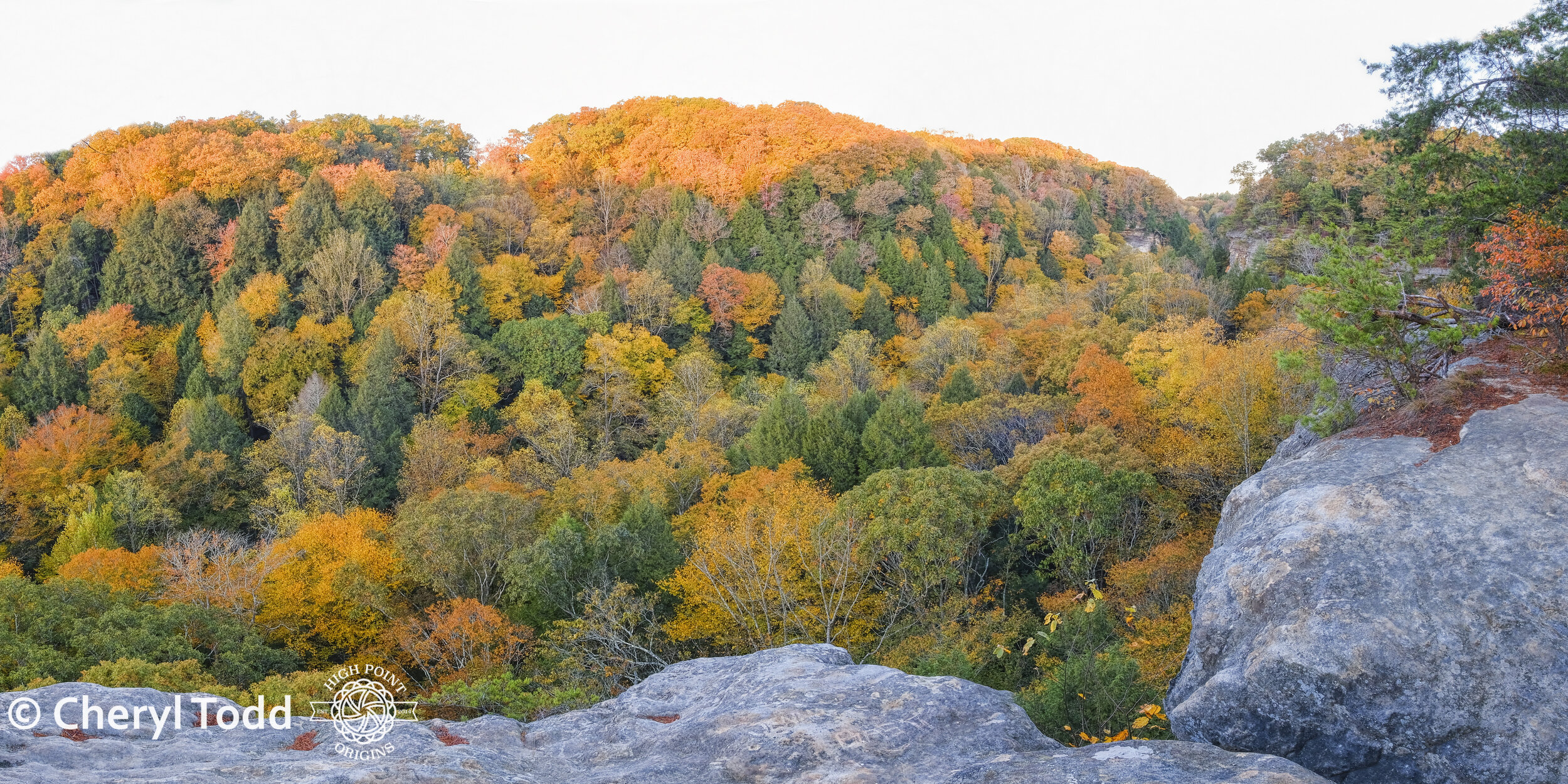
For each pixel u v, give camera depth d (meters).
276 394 62.59
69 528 45.28
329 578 32.03
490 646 28.78
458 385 61.44
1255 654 6.55
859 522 27.64
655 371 66.69
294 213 78.44
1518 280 10.38
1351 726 6.11
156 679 21.33
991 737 6.76
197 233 80.88
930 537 25.81
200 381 61.84
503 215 90.75
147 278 76.62
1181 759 5.93
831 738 6.77
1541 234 10.30
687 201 96.31
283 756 6.96
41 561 49.28
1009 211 105.81
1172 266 70.81
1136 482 28.48
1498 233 10.91
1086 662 12.61
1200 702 6.64
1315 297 10.13
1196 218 138.25
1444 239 15.52
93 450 53.47
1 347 69.19
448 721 8.22
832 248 94.06
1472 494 7.39
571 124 122.88
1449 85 15.91
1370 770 6.09
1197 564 23.89
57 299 76.62
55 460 51.97
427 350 65.38
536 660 28.03
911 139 116.00
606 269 83.69
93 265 83.25
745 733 6.93
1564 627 6.13
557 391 61.47
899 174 105.94
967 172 119.62
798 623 24.92
